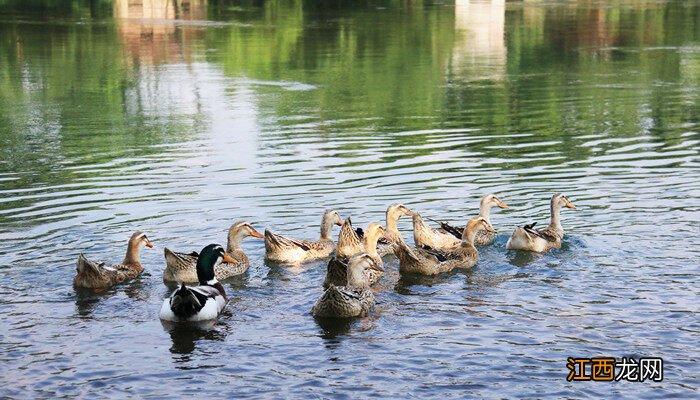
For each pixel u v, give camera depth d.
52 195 26.19
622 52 59.38
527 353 15.11
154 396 13.65
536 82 48.16
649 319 16.48
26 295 18.16
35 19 75.00
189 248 21.17
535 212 24.20
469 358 14.93
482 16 77.19
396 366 14.66
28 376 14.35
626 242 21.28
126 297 18.25
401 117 38.84
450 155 31.28
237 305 17.86
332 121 37.97
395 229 22.55
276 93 45.31
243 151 32.12
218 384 14.04
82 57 57.06
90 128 36.94
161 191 26.47
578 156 31.05
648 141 33.62
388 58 56.69
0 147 33.38
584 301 17.55
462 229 22.78
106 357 15.11
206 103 42.56
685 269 19.23
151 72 51.84
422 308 17.52
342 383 14.03
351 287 17.89
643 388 13.85
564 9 82.69
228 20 75.94
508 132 35.53
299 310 17.52
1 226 22.92
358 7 84.56
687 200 24.91
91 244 21.48
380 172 28.70
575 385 13.94
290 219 23.59
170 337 16.03
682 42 63.88
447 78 49.44
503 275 19.62
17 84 48.00
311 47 61.47
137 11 81.44
